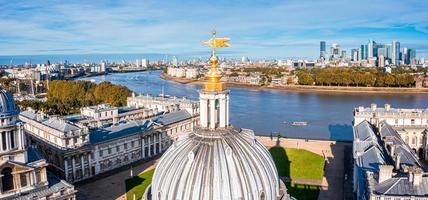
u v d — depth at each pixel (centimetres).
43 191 10788
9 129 10306
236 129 7319
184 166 6538
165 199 6506
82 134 15012
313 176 14488
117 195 13138
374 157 11312
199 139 6900
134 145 17112
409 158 11425
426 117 17875
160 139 18562
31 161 10838
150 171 15725
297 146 18938
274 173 7056
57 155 14688
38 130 16488
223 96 7138
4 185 10212
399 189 8744
